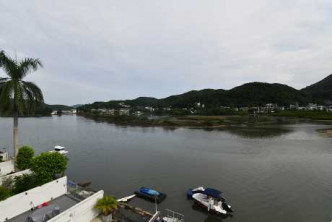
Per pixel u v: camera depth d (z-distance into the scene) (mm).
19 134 103875
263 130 119062
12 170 28297
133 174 45125
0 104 26969
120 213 24359
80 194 24172
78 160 56438
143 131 123625
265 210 30062
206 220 27609
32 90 29328
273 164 52188
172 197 34062
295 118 194375
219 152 66000
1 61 27828
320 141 82750
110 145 78250
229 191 36438
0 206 16984
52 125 153375
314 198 33688
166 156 61250
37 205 19969
